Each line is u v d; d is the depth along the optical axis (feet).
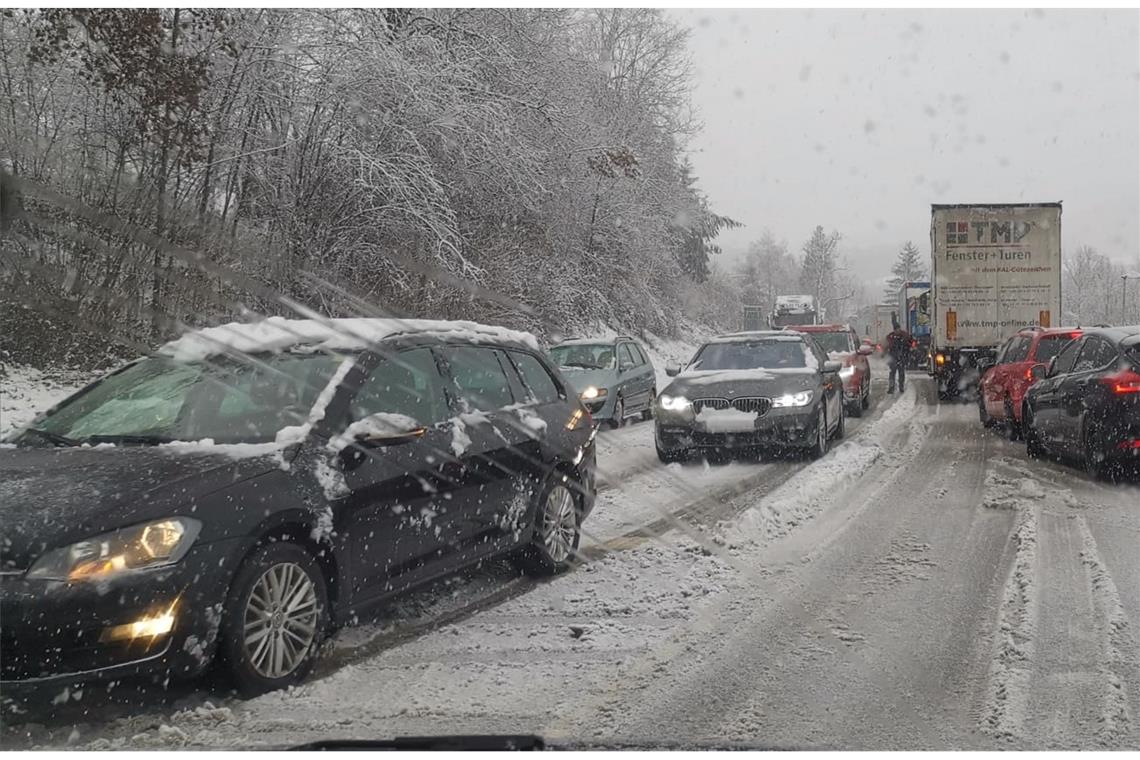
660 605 18.74
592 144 82.69
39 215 47.85
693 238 132.98
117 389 18.11
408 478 16.89
